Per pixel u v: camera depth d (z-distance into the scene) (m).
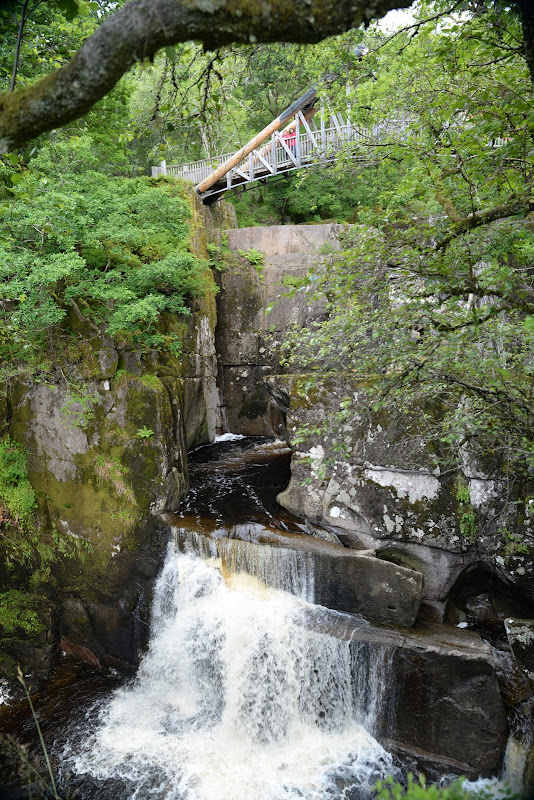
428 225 4.96
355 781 7.80
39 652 10.40
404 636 8.16
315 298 5.62
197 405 15.27
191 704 9.45
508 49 4.58
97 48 2.12
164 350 12.57
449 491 9.17
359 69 6.61
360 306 6.16
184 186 15.33
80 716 9.29
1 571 11.11
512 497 8.66
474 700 7.59
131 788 7.86
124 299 10.35
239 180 16.84
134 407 10.52
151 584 10.12
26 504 11.01
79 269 10.57
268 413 17.00
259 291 16.80
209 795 7.69
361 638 8.15
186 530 9.88
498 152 5.00
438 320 4.92
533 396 5.30
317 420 10.44
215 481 12.77
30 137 2.36
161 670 9.77
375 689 8.12
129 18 2.08
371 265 5.30
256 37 2.18
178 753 8.47
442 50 5.23
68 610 10.69
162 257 12.66
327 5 2.08
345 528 10.21
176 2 2.04
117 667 10.50
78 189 10.28
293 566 9.09
